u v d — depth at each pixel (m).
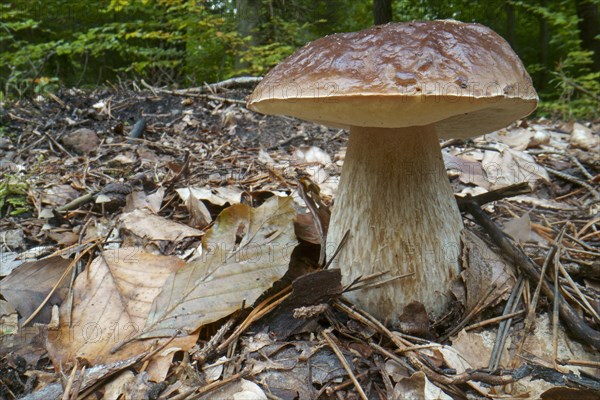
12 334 0.16
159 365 0.15
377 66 0.14
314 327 0.17
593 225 0.27
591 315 0.18
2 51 0.83
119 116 0.47
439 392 0.14
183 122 0.47
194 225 0.25
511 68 0.15
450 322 0.18
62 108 0.47
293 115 0.17
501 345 0.17
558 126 0.54
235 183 0.32
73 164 0.35
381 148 0.17
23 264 0.19
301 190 0.23
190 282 0.17
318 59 0.15
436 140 0.19
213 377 0.15
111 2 0.79
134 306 0.17
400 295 0.17
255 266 0.18
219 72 0.86
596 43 1.02
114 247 0.23
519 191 0.22
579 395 0.13
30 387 0.14
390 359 0.16
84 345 0.16
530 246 0.24
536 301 0.18
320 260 0.20
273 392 0.14
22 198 0.27
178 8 0.79
